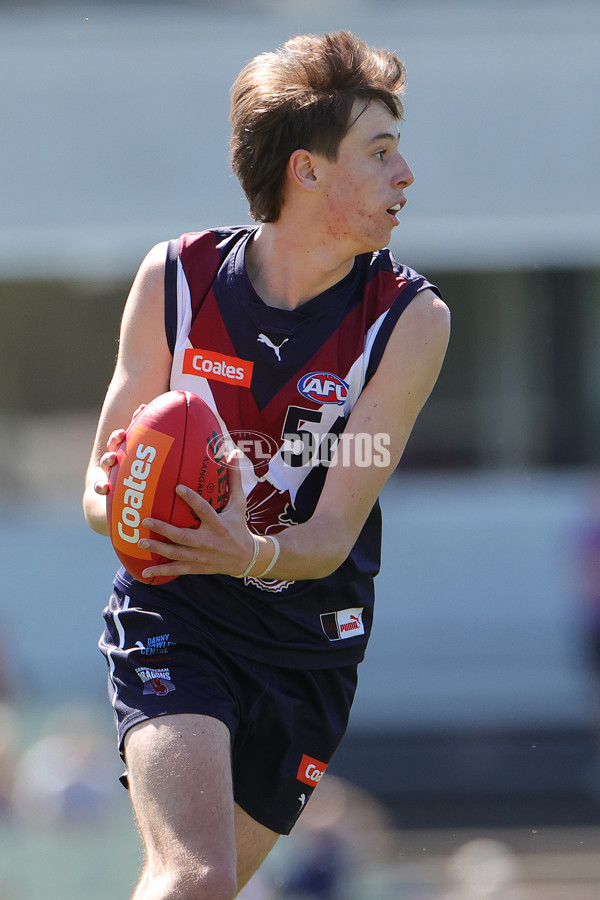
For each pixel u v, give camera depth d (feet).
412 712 96.99
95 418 105.50
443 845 63.57
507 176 101.91
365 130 24.63
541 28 100.63
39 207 100.99
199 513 22.70
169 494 23.17
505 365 105.70
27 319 103.76
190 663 24.94
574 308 104.12
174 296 25.88
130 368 26.16
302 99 24.45
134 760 23.25
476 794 76.02
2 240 101.14
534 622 101.81
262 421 25.50
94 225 101.24
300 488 25.99
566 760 83.25
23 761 59.67
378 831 61.93
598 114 101.04
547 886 56.08
